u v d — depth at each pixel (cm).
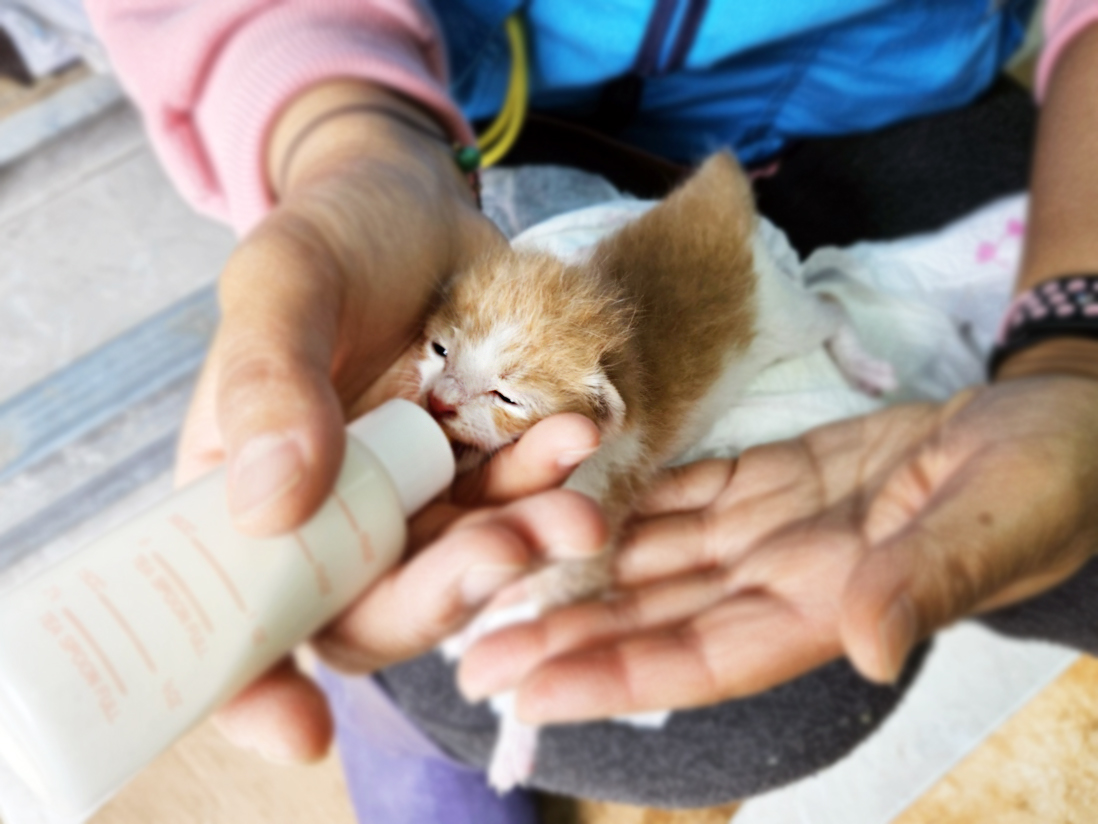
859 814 31
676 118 37
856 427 26
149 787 36
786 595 21
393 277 21
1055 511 20
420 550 19
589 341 22
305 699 18
